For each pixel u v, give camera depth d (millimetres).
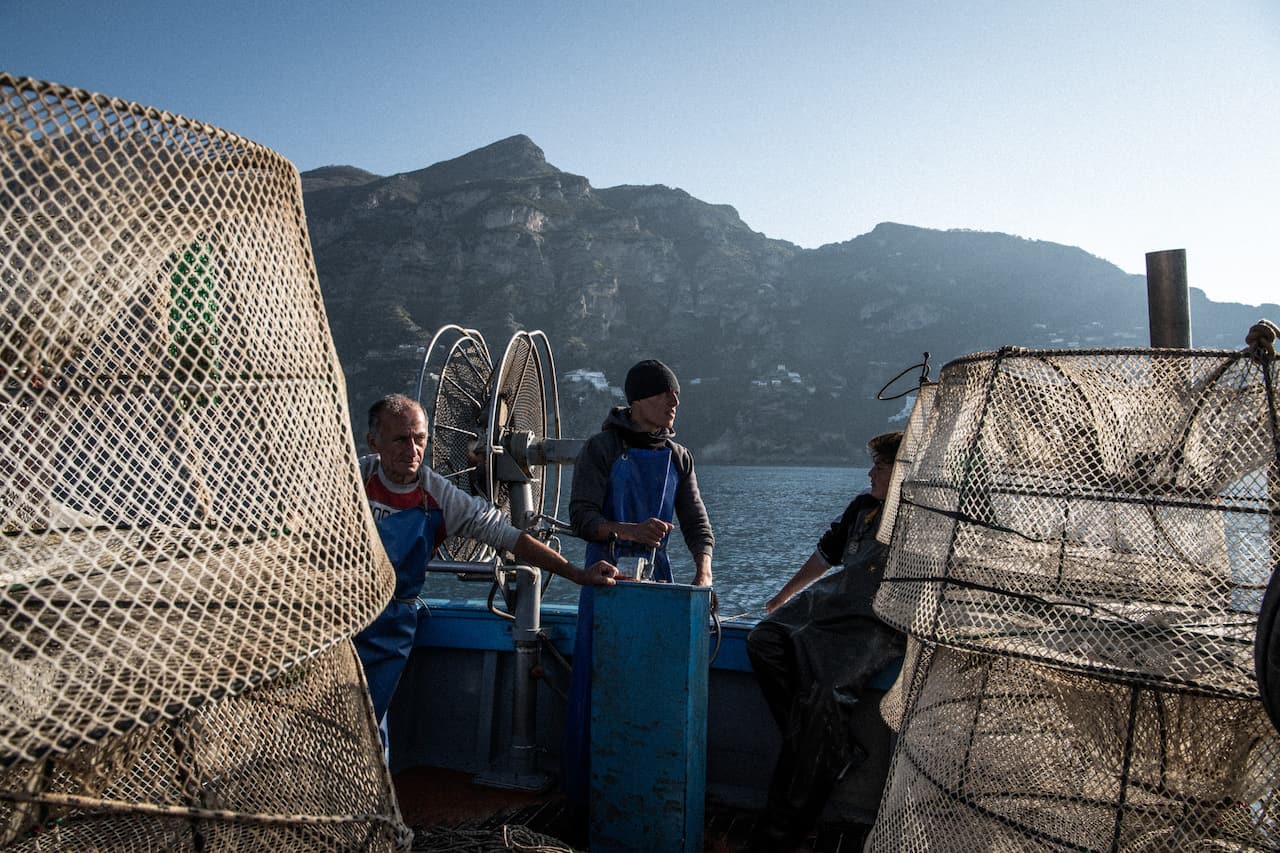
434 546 3172
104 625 1506
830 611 3408
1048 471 2414
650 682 3064
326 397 2031
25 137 1444
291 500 1901
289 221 1974
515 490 4191
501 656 4250
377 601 2059
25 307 1479
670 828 3004
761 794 3840
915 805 2586
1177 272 3453
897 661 3369
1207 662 2066
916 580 2502
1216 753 2303
